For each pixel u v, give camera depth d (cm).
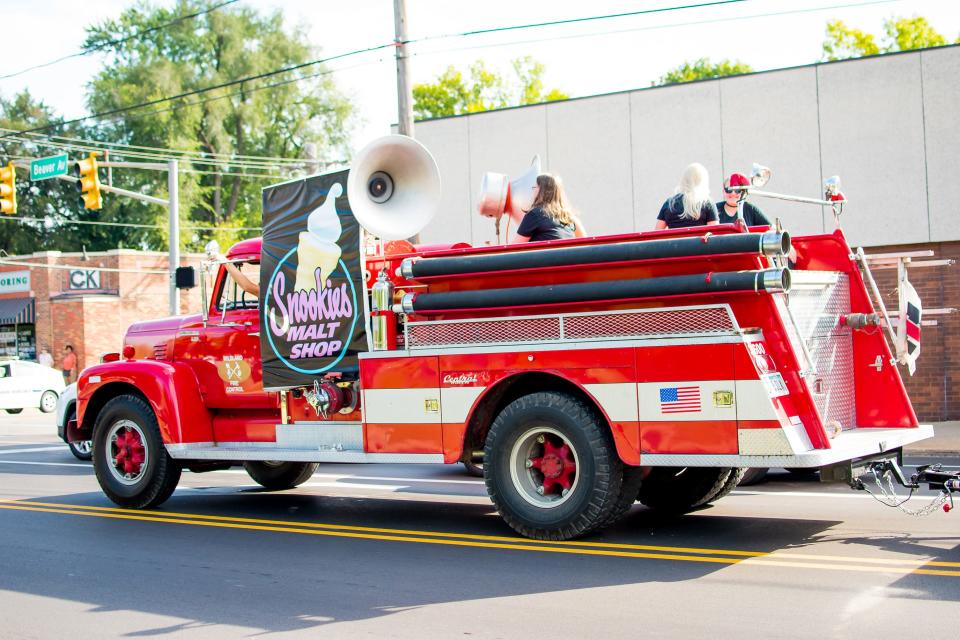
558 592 605
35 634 554
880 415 789
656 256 689
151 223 5538
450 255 784
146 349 1030
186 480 1255
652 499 871
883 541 718
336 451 841
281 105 5938
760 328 680
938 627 504
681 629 519
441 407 777
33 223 5994
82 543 822
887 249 1688
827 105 1694
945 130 1628
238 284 952
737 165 1750
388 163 860
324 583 653
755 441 660
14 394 3105
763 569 644
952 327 1644
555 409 725
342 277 845
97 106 5659
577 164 1858
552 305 730
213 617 577
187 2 5794
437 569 680
